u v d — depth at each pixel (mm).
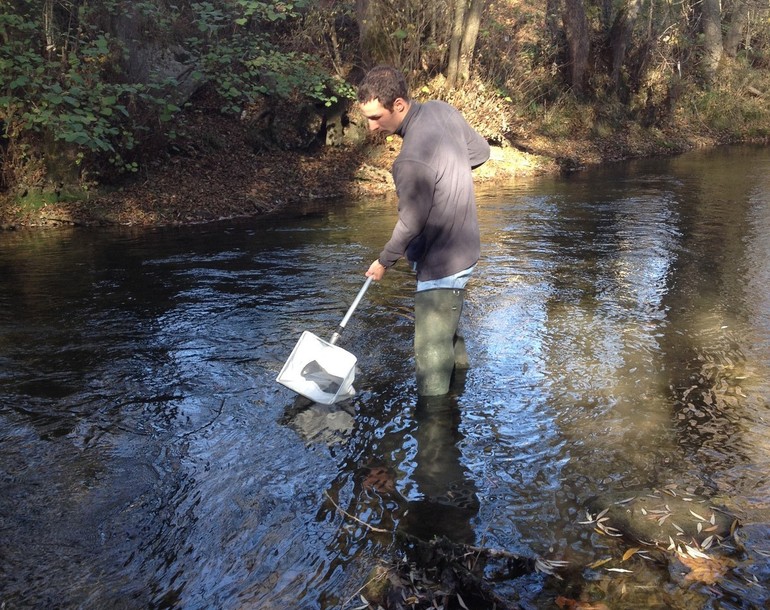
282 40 13867
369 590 2502
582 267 6840
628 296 5898
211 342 4906
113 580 2572
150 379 4312
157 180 10328
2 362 4566
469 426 3699
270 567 2639
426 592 2479
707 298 5824
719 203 10305
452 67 13945
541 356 4617
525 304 5703
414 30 13688
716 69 22750
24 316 5488
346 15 14750
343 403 3977
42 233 8570
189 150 11133
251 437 3615
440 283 3826
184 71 11297
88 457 3428
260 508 3010
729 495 3037
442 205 3662
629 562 2633
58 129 8867
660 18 21172
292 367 3916
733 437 3543
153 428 3715
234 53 11039
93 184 9641
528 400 3984
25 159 9344
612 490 3094
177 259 7227
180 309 5621
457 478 3221
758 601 2416
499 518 2922
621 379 4250
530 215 9562
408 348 4758
